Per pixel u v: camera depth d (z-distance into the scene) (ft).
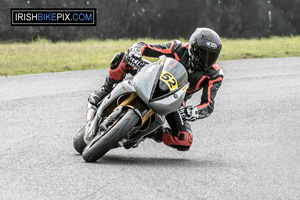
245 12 304.71
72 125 85.71
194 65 63.36
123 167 58.54
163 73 58.54
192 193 49.73
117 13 274.16
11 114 92.43
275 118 97.71
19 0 250.37
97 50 212.02
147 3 280.51
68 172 54.95
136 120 56.75
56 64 169.48
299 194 51.67
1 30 245.04
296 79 146.72
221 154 70.64
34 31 251.80
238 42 270.26
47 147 69.51
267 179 56.95
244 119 96.12
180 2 287.28
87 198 46.34
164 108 57.36
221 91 126.21
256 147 75.25
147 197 47.42
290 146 76.43
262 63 181.57
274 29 311.88
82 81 134.51
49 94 114.52
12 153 64.80
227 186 53.16
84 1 266.77
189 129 68.44
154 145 76.07
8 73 150.00
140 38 278.46
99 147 57.77
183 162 64.54
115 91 59.62
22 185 49.70
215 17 297.33
